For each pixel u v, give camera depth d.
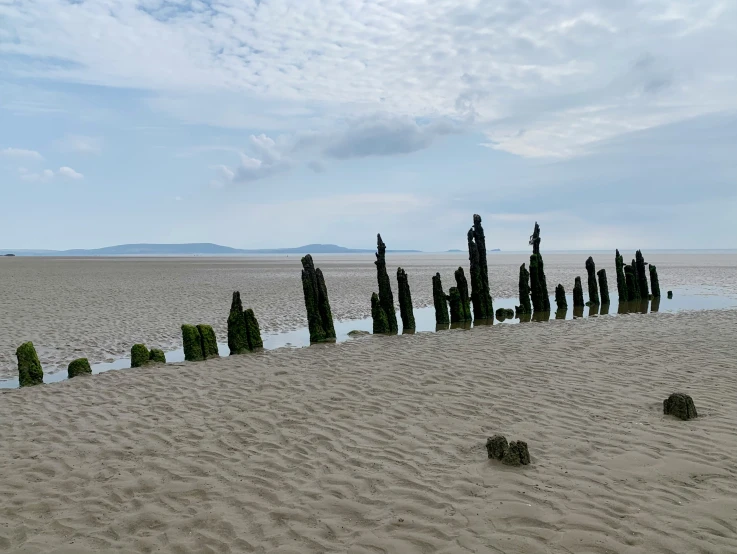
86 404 9.62
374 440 7.30
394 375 10.83
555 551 4.54
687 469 5.95
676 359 11.73
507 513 5.18
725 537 4.62
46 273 52.09
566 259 122.81
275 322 21.22
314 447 7.14
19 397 10.26
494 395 9.18
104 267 70.12
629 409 8.19
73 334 17.86
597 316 20.95
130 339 17.22
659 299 29.69
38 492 6.04
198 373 11.82
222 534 5.07
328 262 108.44
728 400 8.52
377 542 4.81
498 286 38.81
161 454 7.07
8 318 20.83
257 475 6.32
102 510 5.59
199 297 29.31
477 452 6.71
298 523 5.21
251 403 9.27
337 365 12.09
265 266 79.38
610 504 5.26
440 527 5.00
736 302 27.75
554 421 7.75
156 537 5.04
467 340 15.16
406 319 19.16
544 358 12.05
